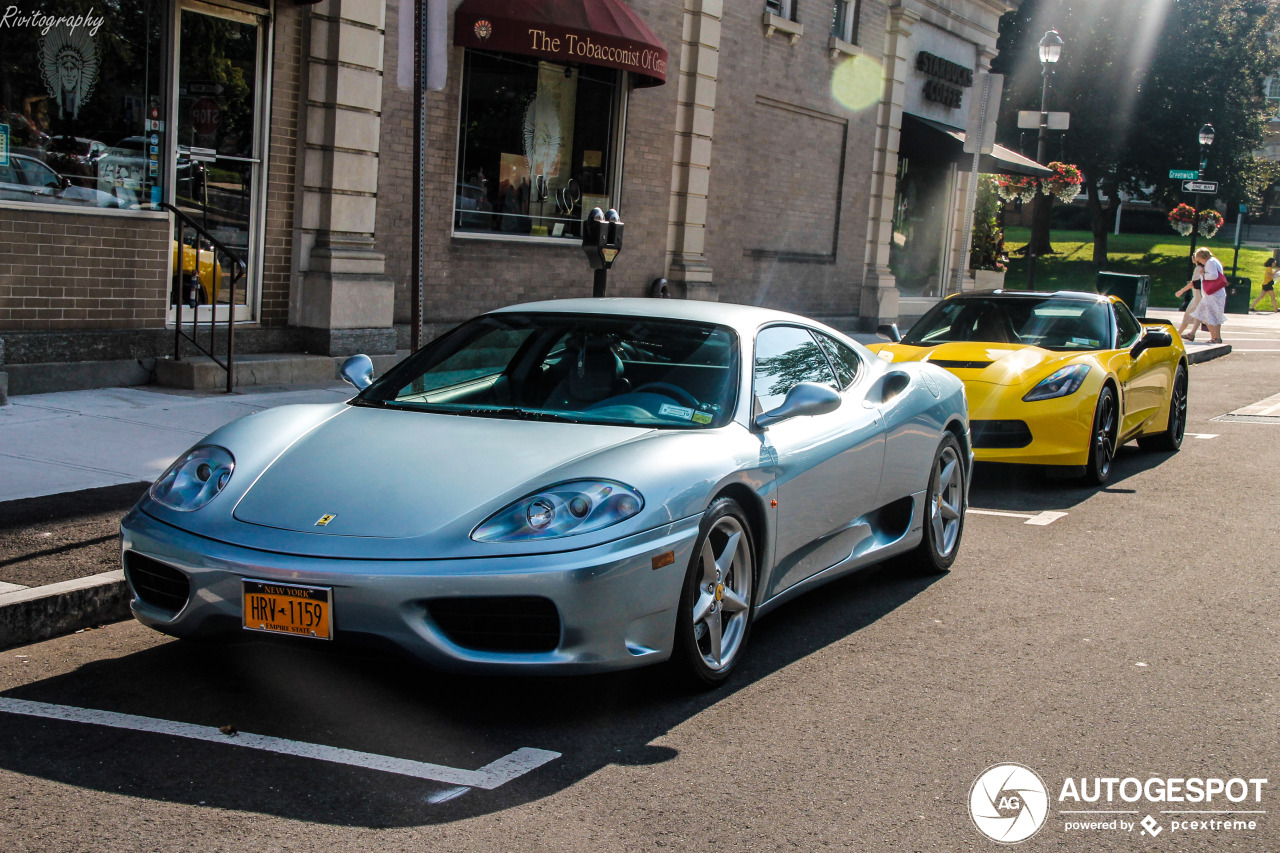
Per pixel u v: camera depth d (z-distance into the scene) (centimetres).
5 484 600
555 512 358
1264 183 5078
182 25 904
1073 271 4459
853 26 1767
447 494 370
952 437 595
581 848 290
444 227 1150
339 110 1002
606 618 356
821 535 479
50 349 841
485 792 320
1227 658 465
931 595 550
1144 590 566
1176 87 4488
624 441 404
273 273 1003
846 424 498
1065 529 701
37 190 834
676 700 398
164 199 912
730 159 1547
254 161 974
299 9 983
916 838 305
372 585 342
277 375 953
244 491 385
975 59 2253
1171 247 5447
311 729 360
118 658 420
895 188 1934
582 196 1327
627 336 471
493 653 351
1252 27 4700
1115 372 852
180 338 940
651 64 1193
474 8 1092
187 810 301
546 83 1253
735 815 313
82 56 847
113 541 516
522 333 482
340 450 403
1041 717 395
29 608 432
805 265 1752
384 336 1058
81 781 316
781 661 446
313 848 283
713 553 406
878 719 388
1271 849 308
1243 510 763
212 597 360
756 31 1552
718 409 436
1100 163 4556
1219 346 2025
